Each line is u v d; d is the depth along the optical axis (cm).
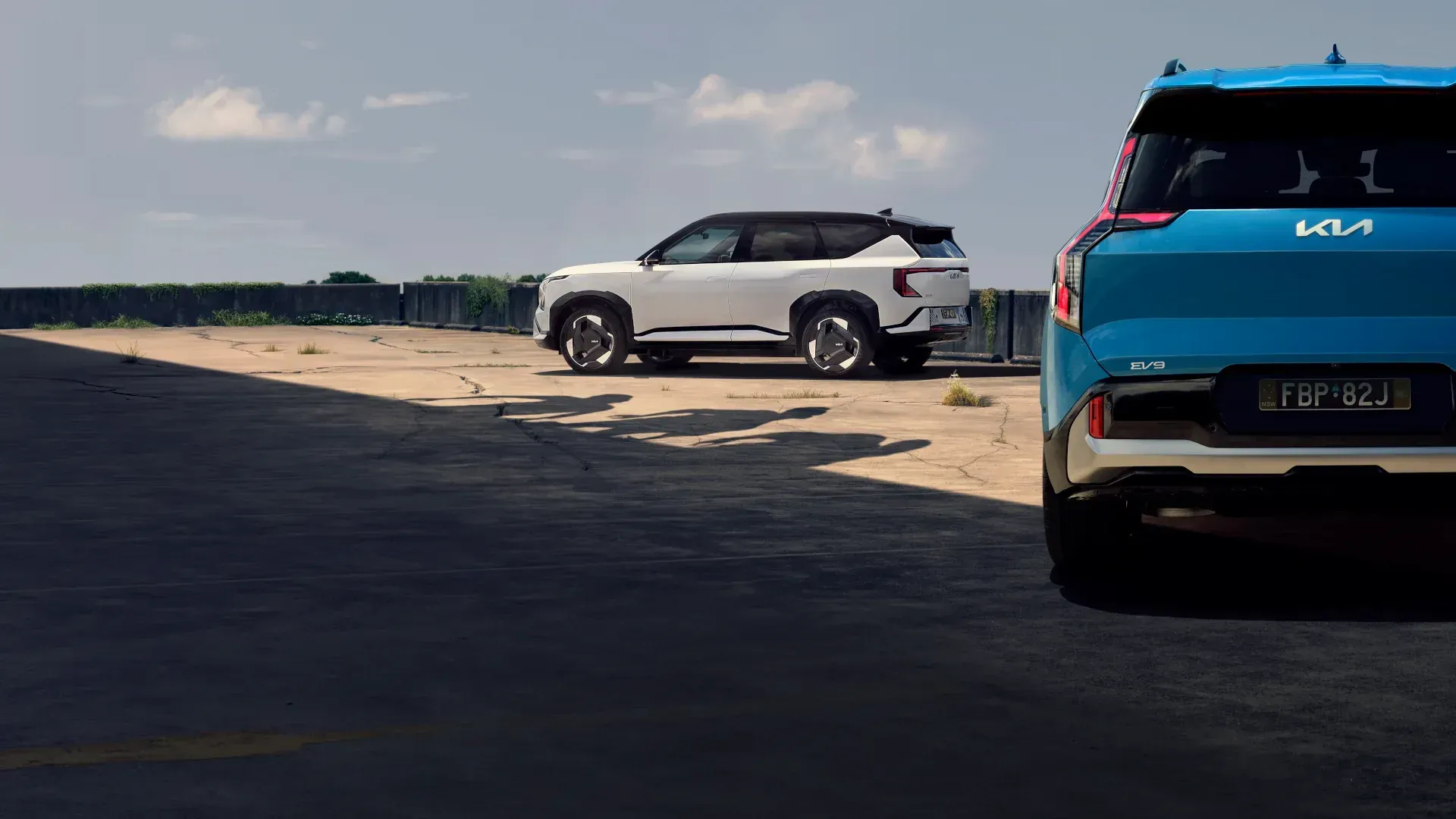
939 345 2411
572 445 1265
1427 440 606
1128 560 709
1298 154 629
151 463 1166
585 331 2025
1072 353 636
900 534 850
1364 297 608
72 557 791
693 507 947
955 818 411
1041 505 950
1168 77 648
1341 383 610
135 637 621
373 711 517
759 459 1176
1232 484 617
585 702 525
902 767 454
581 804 424
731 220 1981
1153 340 619
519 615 656
